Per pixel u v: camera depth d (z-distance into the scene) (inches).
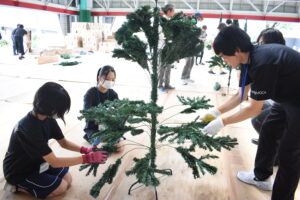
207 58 362.0
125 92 166.9
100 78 84.8
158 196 67.7
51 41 514.6
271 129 67.1
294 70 48.9
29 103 137.9
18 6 390.0
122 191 69.4
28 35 356.8
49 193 64.4
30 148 55.9
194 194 69.0
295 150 54.1
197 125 54.6
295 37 498.3
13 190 65.2
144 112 46.6
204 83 203.0
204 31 274.1
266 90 49.8
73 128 109.3
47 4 446.3
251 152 93.4
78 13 534.3
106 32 426.9
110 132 52.6
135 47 50.9
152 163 58.1
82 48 395.2
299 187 73.9
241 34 50.3
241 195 69.4
